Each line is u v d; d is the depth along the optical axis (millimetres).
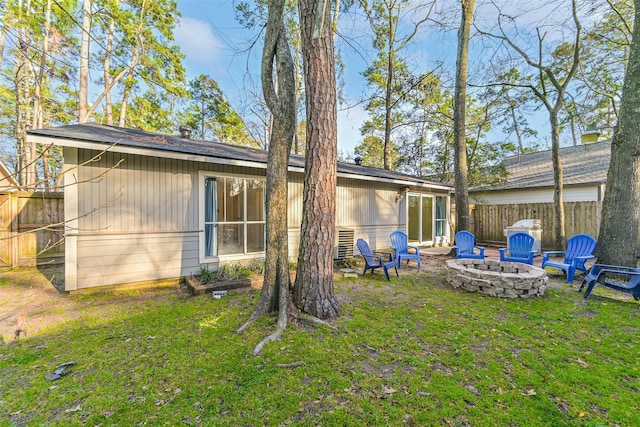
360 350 2764
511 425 1831
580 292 4711
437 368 2475
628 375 2354
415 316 3637
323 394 2127
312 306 3480
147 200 5242
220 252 6086
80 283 4703
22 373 2449
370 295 4598
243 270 5836
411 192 10258
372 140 19719
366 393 2137
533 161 14523
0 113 13812
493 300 4320
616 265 5055
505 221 11070
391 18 12867
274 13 3494
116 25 12281
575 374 2365
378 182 9367
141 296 4656
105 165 4844
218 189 6074
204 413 1944
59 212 7398
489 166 12461
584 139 12023
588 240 5504
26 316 3752
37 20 10750
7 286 5203
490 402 2039
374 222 9258
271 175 3609
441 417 1895
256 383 2248
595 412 1939
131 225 5094
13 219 6887
